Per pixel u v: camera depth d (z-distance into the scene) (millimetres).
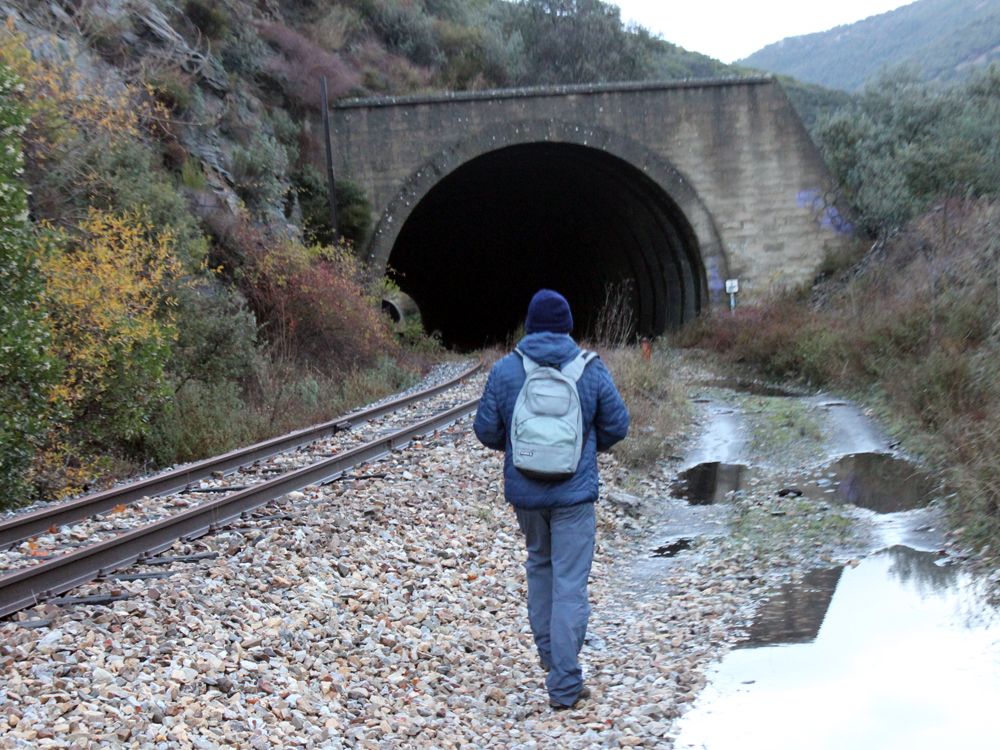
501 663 5215
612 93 32469
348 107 31406
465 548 7352
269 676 4434
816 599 5926
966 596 5520
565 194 40719
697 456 12812
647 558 8047
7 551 6629
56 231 11422
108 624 4855
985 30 140875
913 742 3725
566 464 4336
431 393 17891
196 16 27453
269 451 10969
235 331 14898
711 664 4875
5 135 9625
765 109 33031
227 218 19766
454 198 38719
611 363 17750
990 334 13766
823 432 13141
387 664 4906
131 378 10969
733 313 29750
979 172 30453
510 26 51312
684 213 33156
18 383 9203
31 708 3781
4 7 15797
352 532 7148
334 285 21547
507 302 57000
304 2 37375
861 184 33812
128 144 15867
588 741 3979
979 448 8734
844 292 27047
